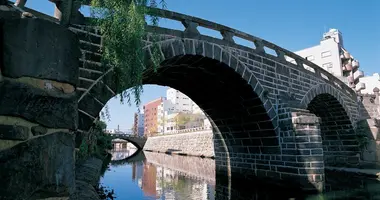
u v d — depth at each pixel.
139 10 8.91
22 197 3.42
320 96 24.62
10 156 3.41
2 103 3.44
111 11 8.77
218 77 17.75
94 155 33.59
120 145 148.62
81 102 9.94
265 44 19.08
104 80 10.46
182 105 120.19
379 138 26.34
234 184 21.09
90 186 15.16
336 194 16.61
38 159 3.64
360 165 27.05
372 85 53.50
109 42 8.95
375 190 17.61
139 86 9.20
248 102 18.89
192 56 14.81
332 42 53.59
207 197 16.48
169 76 18.52
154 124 125.38
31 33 3.77
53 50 3.96
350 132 27.95
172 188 19.33
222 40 16.06
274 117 18.75
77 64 4.35
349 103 27.61
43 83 3.84
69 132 4.10
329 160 29.67
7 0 4.04
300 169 17.36
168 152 60.88
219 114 22.61
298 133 17.73
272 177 19.34
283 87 19.62
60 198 3.83
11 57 3.55
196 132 49.94
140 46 9.05
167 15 14.00
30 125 3.65
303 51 57.12
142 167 34.16
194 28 14.85
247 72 17.22
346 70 52.91
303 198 16.31
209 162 38.38
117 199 15.73
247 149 22.02
